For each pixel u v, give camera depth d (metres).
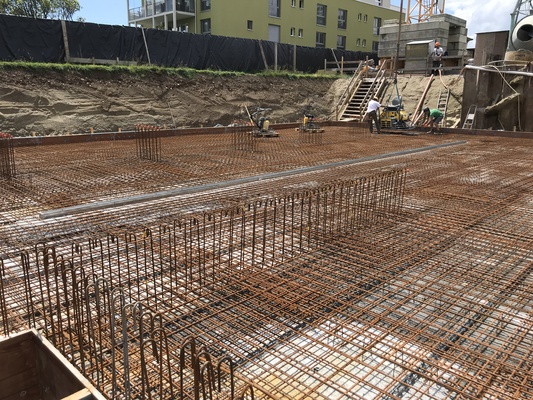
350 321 2.82
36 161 7.74
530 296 3.15
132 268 3.57
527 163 8.41
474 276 3.48
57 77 13.23
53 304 2.98
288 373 2.36
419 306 3.03
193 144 10.27
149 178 6.58
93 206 5.04
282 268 3.60
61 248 3.90
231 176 6.82
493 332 2.74
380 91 17.55
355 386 2.22
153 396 2.12
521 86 12.93
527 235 4.38
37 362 2.29
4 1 21.25
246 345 2.59
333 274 3.50
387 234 4.41
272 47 19.36
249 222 4.71
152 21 26.17
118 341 2.55
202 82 16.33
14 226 4.45
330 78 20.09
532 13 13.54
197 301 3.06
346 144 10.80
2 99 12.03
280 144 10.58
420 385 2.28
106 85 14.01
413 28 20.36
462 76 16.11
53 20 13.52
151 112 14.56
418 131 14.08
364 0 32.03
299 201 5.44
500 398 2.09
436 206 5.40
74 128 12.86
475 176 7.16
